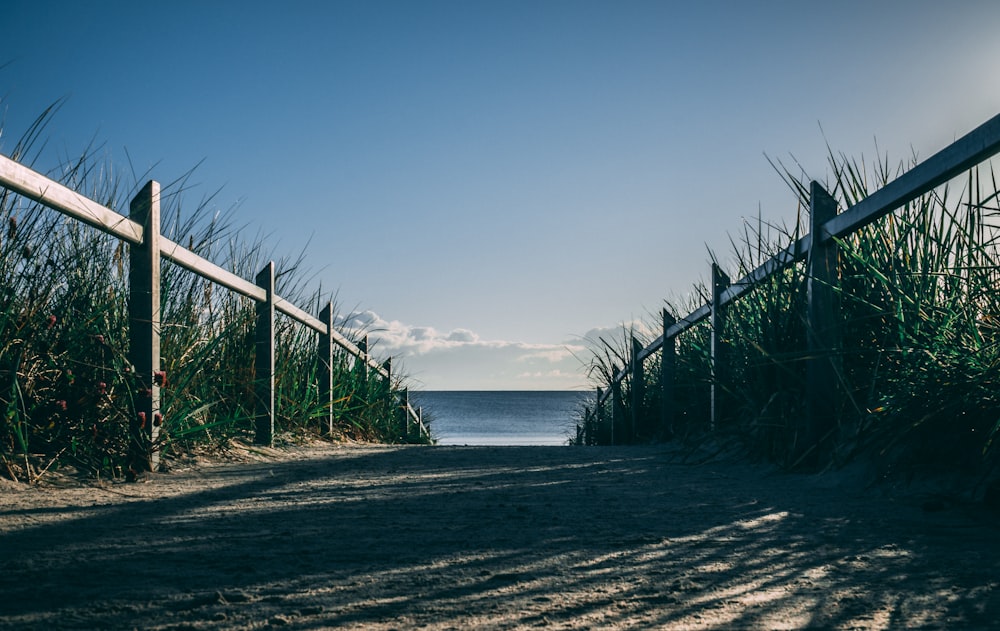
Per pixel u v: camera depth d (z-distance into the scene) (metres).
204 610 1.78
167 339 4.71
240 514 3.02
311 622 1.70
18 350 3.69
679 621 1.71
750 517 3.01
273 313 6.11
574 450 6.62
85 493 3.44
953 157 3.12
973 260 3.72
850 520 2.93
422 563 2.24
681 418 7.79
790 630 1.65
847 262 4.45
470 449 6.73
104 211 3.76
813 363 4.34
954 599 1.86
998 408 3.36
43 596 1.87
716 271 6.11
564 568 2.19
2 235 3.71
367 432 8.73
